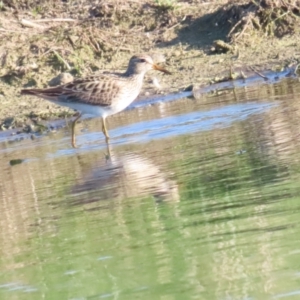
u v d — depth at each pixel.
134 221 9.73
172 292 7.54
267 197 9.88
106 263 8.51
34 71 19.22
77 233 9.59
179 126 14.67
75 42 20.09
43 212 10.65
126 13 21.67
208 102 16.33
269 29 20.56
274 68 18.50
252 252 8.19
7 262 9.00
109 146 14.05
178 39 20.88
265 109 14.90
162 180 11.34
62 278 8.29
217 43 19.91
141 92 18.09
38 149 14.62
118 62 19.80
